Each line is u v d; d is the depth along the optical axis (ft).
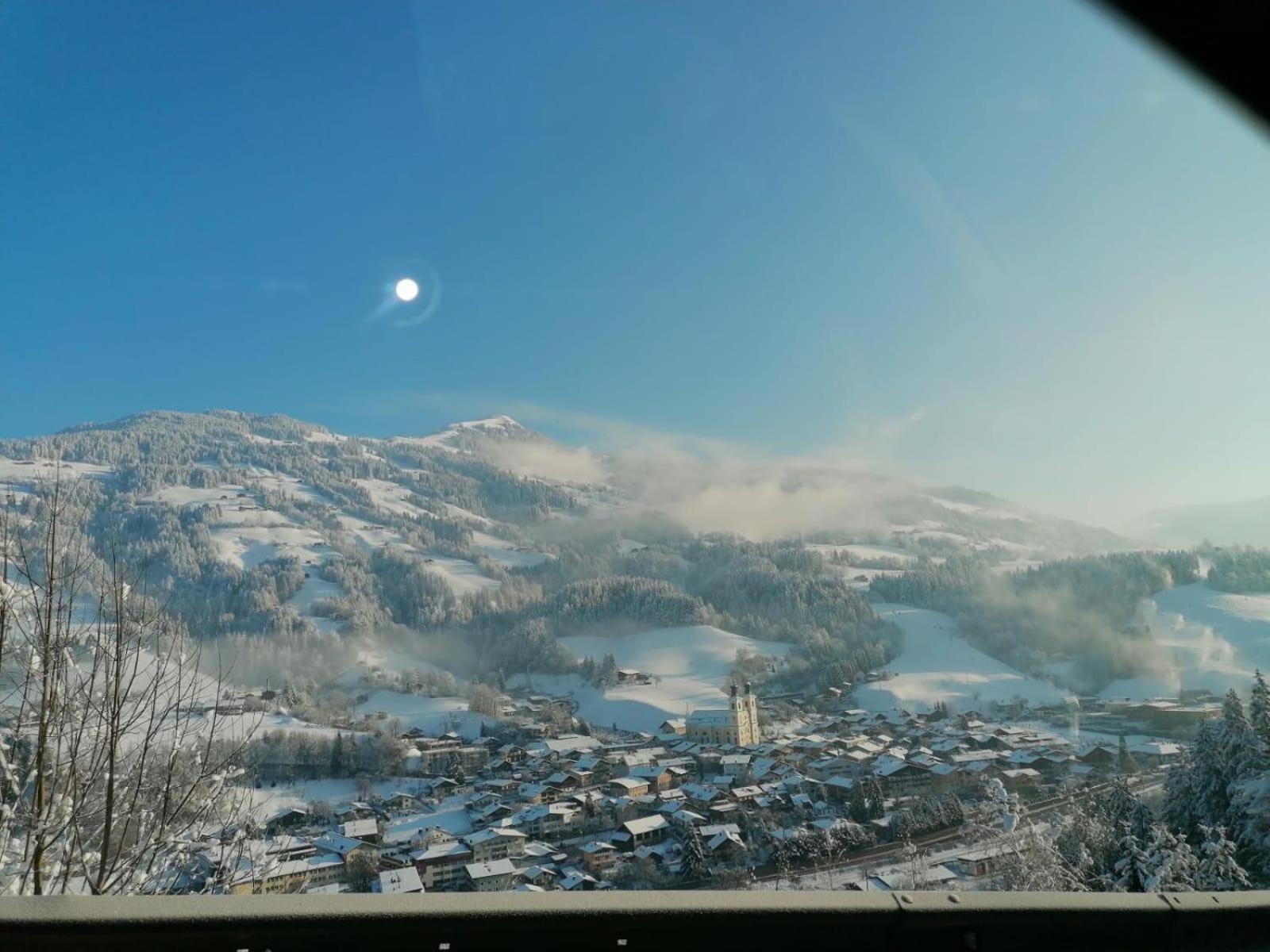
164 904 5.79
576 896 6.09
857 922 6.22
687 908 6.06
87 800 13.73
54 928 5.58
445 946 5.81
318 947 5.78
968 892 6.60
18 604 13.80
